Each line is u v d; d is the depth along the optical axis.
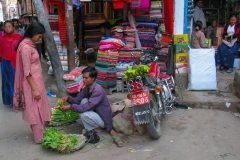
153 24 5.55
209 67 5.10
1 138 3.67
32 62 3.25
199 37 5.68
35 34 3.21
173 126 3.95
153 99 3.56
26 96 3.27
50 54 4.27
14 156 3.19
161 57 5.48
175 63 5.29
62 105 3.59
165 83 4.12
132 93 3.23
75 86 4.39
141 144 3.43
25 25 12.21
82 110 3.44
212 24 7.69
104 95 3.57
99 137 3.61
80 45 6.86
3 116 4.48
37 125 3.39
